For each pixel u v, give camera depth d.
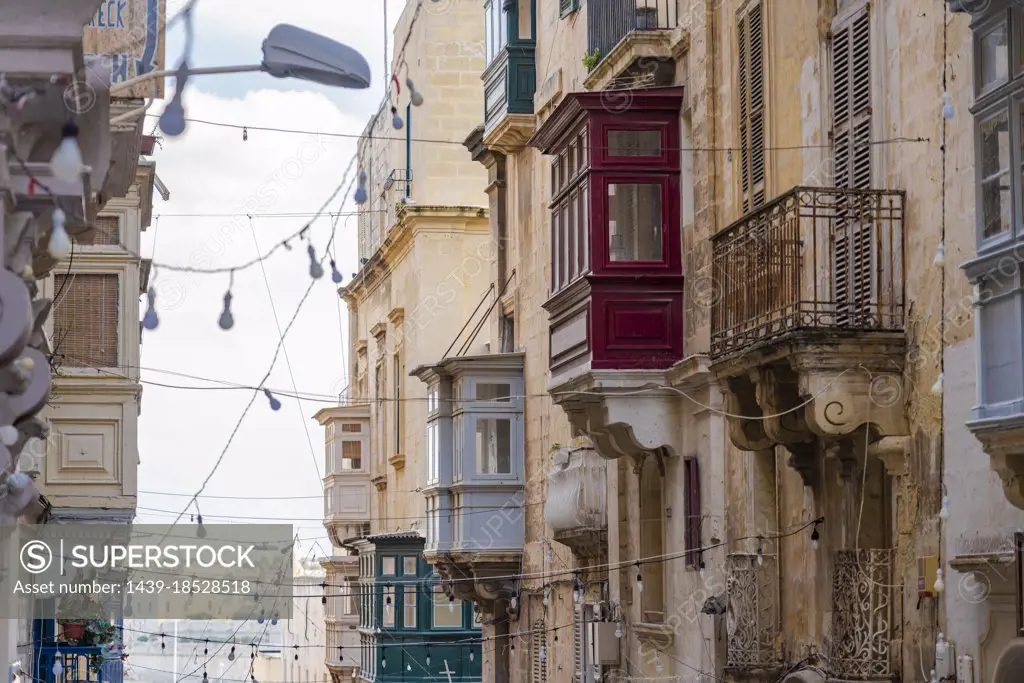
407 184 44.44
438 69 43.41
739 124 22.70
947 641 15.96
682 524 24.53
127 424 27.70
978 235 14.70
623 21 26.00
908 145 17.28
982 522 15.34
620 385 24.17
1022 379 13.85
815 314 17.47
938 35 16.55
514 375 34.94
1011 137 14.16
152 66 15.66
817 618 19.33
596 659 27.08
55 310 27.78
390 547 46.25
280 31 10.56
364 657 49.88
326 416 58.59
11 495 11.59
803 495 20.16
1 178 10.05
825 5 19.67
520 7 33.94
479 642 46.41
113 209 28.28
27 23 10.12
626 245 24.38
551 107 31.84
